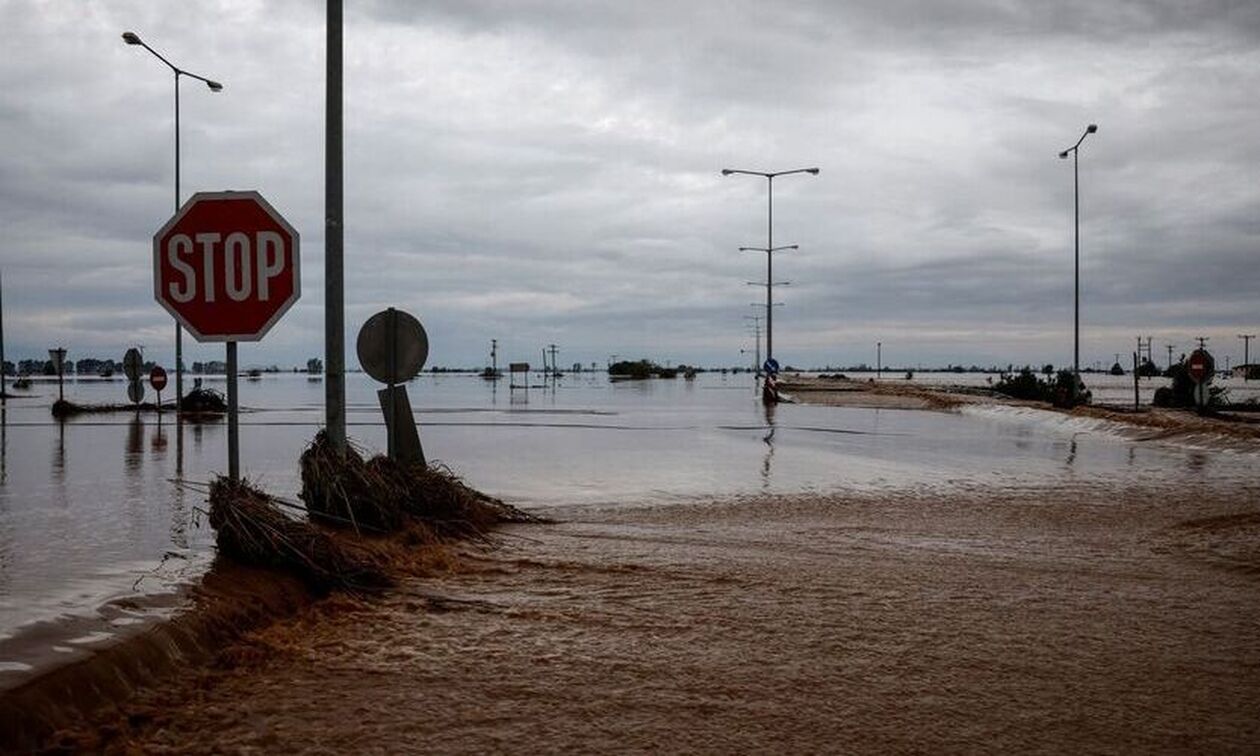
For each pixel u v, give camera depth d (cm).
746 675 544
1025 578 832
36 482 1456
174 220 707
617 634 632
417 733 445
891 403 5350
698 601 732
